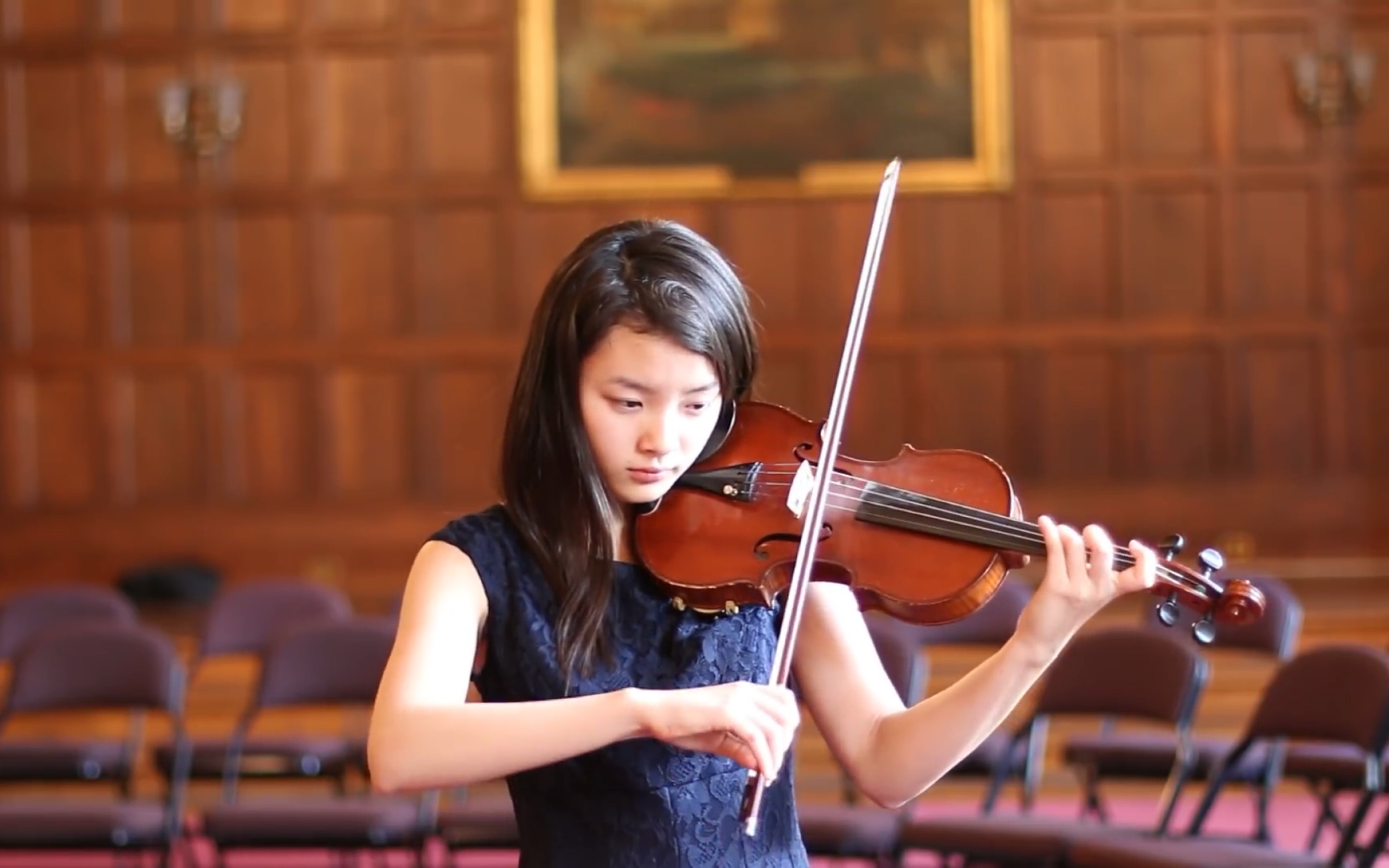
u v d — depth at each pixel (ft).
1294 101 71.36
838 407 13.55
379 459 72.02
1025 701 50.65
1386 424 71.15
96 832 35.06
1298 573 65.87
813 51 70.74
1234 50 71.20
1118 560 12.41
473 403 72.02
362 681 38.81
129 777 40.60
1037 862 31.19
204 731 53.16
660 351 12.37
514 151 71.82
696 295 12.46
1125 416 71.15
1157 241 71.26
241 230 72.28
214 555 71.41
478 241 71.97
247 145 72.33
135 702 38.50
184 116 70.64
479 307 71.97
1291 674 30.50
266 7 72.28
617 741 11.45
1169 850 28.66
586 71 71.10
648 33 70.90
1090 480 71.05
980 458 14.20
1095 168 71.05
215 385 72.02
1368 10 70.95
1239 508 70.74
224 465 72.02
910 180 70.64
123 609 47.67
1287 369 71.20
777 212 71.05
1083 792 48.06
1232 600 12.41
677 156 71.10
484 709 11.57
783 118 70.79
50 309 72.28
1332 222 71.20
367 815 34.91
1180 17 71.15
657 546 13.39
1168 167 71.10
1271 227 71.31
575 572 12.71
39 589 47.50
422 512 71.61
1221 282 71.20
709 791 12.78
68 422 72.18
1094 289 71.26
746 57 70.79
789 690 11.51
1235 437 71.05
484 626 13.00
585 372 12.55
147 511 71.72
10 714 38.34
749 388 13.38
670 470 12.67
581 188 71.26
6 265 72.13
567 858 12.81
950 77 70.74
